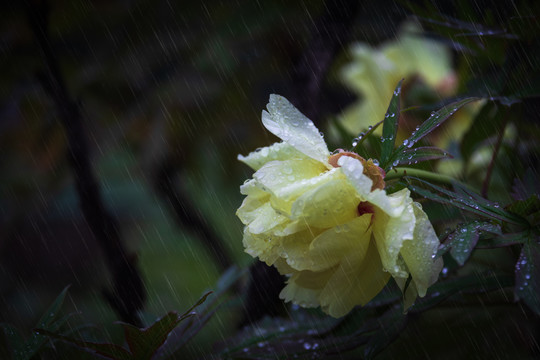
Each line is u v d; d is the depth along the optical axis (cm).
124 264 108
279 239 95
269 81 135
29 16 110
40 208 159
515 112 104
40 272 164
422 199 98
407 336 107
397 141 116
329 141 110
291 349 103
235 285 117
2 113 138
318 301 97
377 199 91
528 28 102
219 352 105
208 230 125
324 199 93
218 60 133
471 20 105
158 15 131
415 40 121
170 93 134
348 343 102
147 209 174
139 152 140
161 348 102
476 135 106
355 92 128
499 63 106
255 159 97
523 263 91
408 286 94
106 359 100
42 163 149
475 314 107
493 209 93
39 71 111
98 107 135
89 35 131
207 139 140
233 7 130
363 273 95
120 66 132
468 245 91
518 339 106
